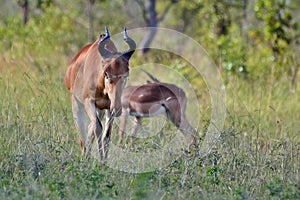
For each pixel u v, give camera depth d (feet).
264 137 120.16
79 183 86.07
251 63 175.94
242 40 189.26
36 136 111.04
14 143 106.63
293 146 107.45
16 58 175.94
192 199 83.56
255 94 155.33
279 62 173.68
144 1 251.80
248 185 91.04
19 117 116.67
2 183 87.56
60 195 82.12
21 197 80.94
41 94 135.85
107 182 88.74
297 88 161.68
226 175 94.38
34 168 92.22
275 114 139.95
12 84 144.66
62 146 104.17
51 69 156.87
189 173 94.94
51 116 120.78
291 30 180.86
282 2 181.06
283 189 86.07
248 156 103.50
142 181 88.07
